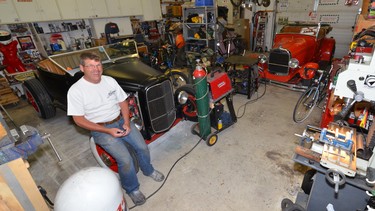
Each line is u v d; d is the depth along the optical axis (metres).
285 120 3.27
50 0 4.75
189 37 6.27
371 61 1.11
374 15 2.74
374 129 1.36
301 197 1.80
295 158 1.38
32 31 4.93
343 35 6.05
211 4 5.68
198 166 2.43
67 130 3.45
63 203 1.22
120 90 1.97
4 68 4.18
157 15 7.02
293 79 4.31
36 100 3.63
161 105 2.47
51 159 2.74
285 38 4.66
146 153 2.10
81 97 1.69
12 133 1.27
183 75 3.82
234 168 2.37
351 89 1.21
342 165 1.18
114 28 5.77
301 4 6.44
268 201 1.95
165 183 2.23
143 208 1.97
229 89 2.86
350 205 1.41
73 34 5.72
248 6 7.40
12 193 1.20
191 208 1.94
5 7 4.21
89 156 2.77
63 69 2.95
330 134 1.41
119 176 1.99
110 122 1.93
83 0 5.28
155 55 5.92
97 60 1.66
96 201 1.23
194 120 3.01
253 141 2.81
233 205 1.94
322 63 5.11
